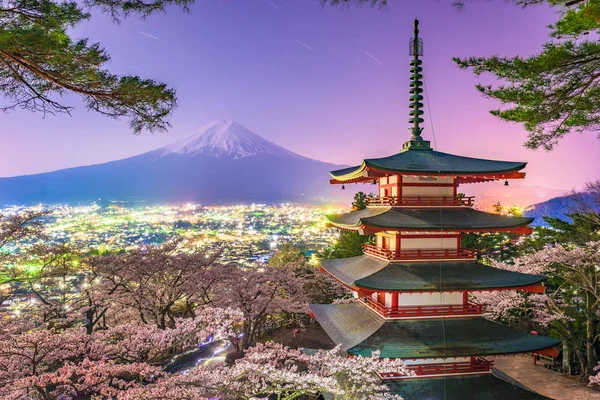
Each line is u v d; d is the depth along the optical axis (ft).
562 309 84.48
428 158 59.93
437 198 57.82
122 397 42.42
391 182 59.21
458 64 33.88
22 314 83.66
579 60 28.91
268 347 66.44
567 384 74.38
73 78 25.73
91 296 87.51
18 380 44.34
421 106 64.85
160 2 24.89
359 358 48.73
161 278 92.53
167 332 55.26
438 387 51.01
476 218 56.29
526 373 80.48
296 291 102.99
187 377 46.55
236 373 46.96
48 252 85.92
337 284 117.08
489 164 58.34
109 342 69.10
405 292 51.72
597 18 25.64
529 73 30.71
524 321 93.56
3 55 24.39
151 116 28.53
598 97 31.50
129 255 92.32
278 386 44.11
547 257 80.07
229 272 99.81
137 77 26.55
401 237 56.44
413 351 49.62
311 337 100.17
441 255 56.49
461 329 53.36
